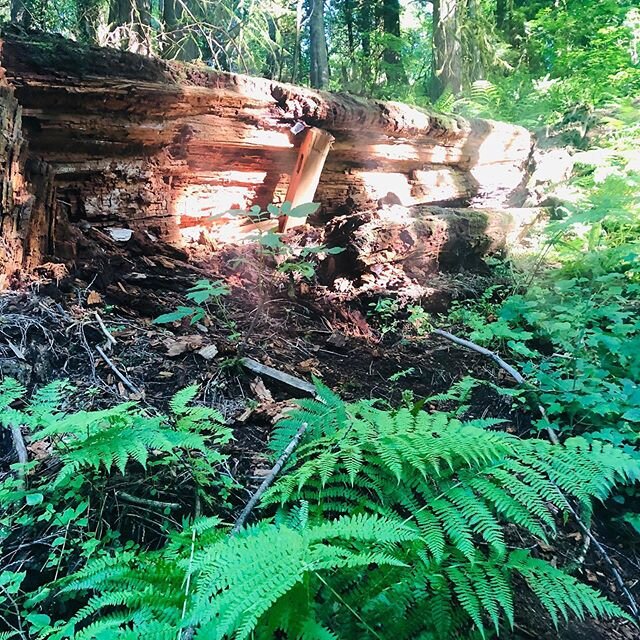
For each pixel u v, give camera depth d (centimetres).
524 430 339
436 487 208
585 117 1076
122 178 457
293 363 370
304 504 180
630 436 284
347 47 1459
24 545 194
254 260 479
